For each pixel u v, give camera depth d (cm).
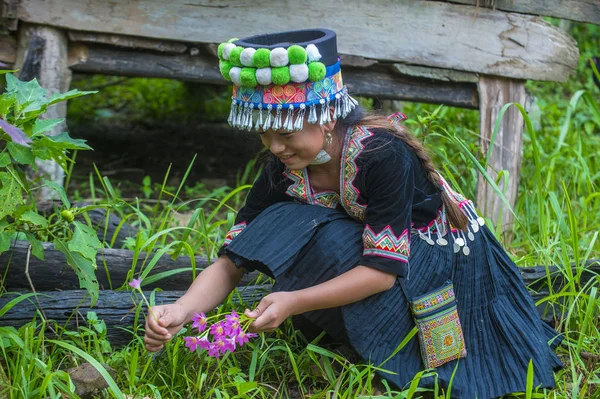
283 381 269
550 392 264
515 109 423
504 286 280
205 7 391
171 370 262
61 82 390
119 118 624
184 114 635
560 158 480
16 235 299
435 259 264
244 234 259
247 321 242
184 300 254
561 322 306
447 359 263
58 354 269
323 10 398
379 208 249
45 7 378
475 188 417
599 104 672
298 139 240
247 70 230
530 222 405
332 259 255
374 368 254
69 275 306
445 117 550
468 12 408
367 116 260
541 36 415
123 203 346
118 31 387
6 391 239
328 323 264
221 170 534
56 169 383
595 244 378
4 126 208
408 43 406
